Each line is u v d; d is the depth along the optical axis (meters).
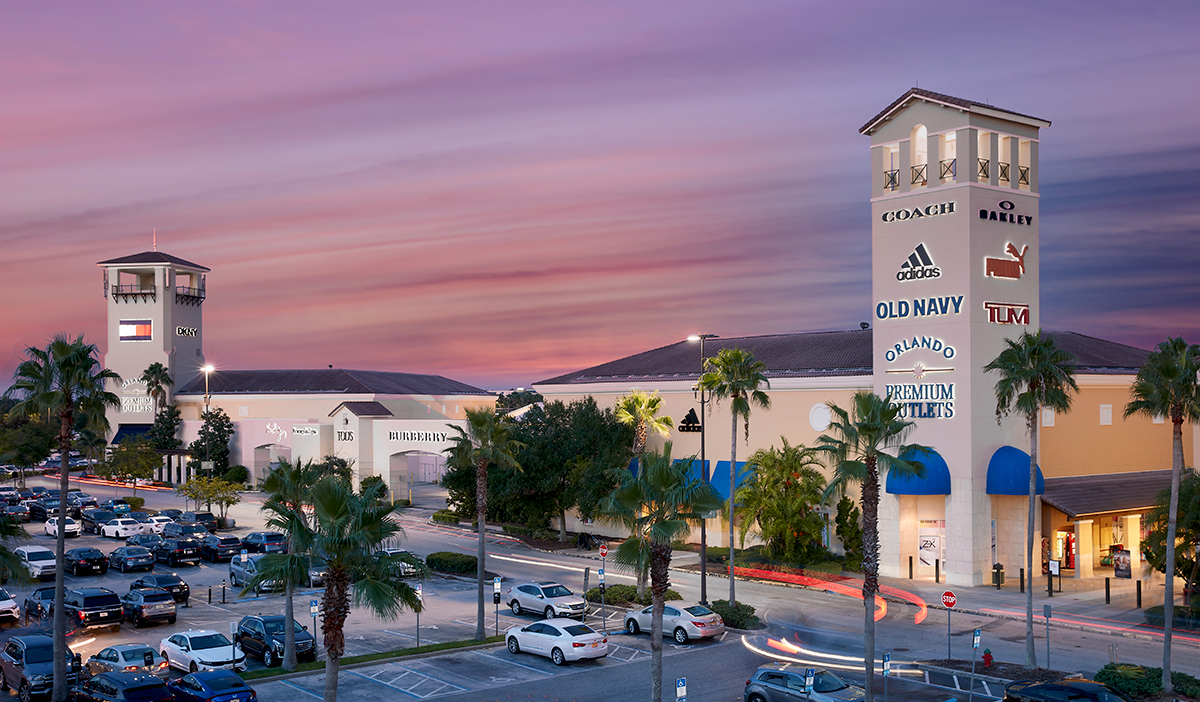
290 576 28.25
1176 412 34.78
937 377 54.44
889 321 56.75
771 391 63.69
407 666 37.09
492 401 129.00
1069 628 42.94
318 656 39.03
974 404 53.06
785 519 56.97
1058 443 57.19
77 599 42.84
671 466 28.73
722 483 65.88
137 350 123.50
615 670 36.16
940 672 35.50
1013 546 54.06
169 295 123.31
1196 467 64.50
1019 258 55.38
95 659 34.78
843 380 59.44
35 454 98.50
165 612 44.53
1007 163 55.88
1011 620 44.62
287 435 106.00
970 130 53.47
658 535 27.62
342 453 99.44
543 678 35.09
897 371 56.28
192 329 127.06
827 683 29.19
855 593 51.16
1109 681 32.69
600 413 72.25
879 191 57.59
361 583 26.95
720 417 67.19
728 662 37.44
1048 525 55.09
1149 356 36.56
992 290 54.09
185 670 35.47
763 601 49.34
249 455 109.31
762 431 64.38
